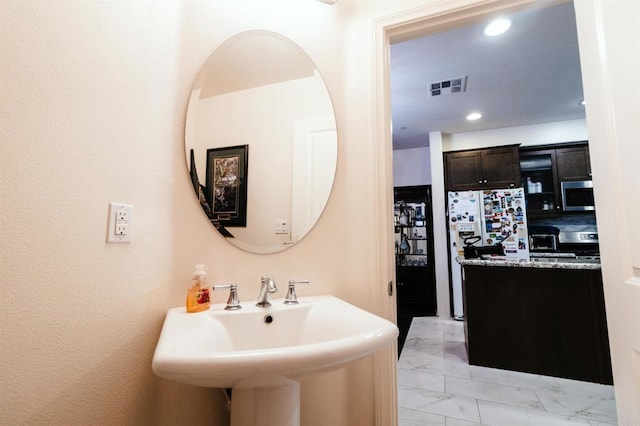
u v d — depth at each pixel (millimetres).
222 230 1076
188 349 643
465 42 2320
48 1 672
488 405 1873
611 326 873
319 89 1309
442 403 1896
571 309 2279
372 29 1344
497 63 2607
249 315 938
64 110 695
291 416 789
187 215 1005
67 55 703
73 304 700
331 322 925
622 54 779
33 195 637
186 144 1019
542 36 2258
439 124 4020
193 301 900
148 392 861
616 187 820
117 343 791
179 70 1017
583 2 965
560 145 3842
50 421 653
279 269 1172
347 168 1323
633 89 742
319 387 1167
